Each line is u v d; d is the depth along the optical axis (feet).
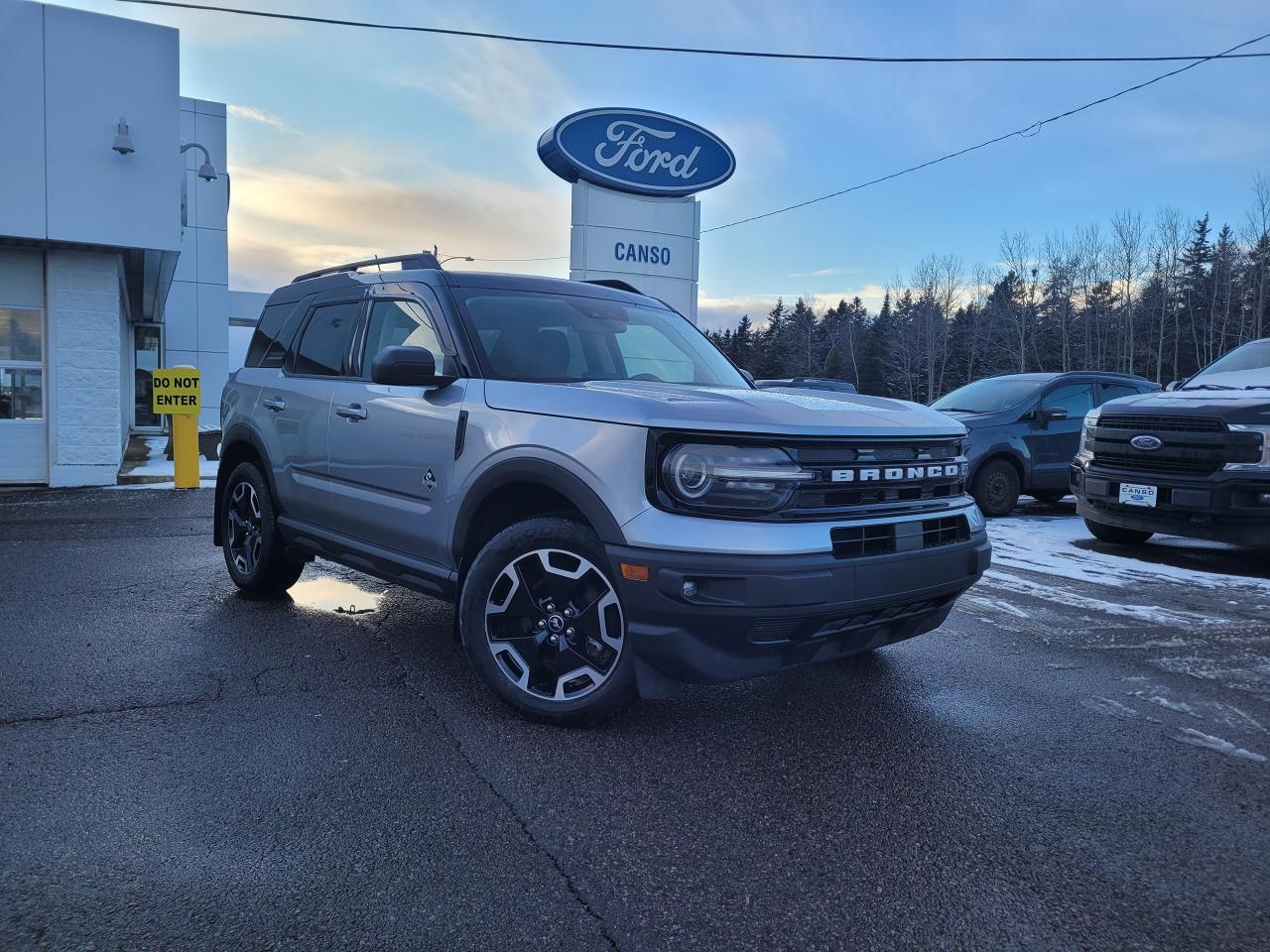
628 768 9.78
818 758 10.19
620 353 13.70
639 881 7.49
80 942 6.40
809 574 9.21
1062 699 12.42
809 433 9.71
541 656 10.91
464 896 7.17
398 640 14.57
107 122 35.42
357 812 8.57
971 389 35.96
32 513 29.17
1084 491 24.61
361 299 15.02
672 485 9.53
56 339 36.96
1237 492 20.70
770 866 7.79
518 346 12.73
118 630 14.92
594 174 49.75
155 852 7.72
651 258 51.98
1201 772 10.03
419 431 12.42
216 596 17.61
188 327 69.46
